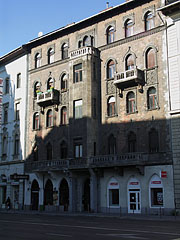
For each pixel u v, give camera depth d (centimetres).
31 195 4388
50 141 4250
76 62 3969
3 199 4991
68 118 4059
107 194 3562
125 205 3391
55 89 4250
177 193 3025
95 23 4034
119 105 3656
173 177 3078
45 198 4197
